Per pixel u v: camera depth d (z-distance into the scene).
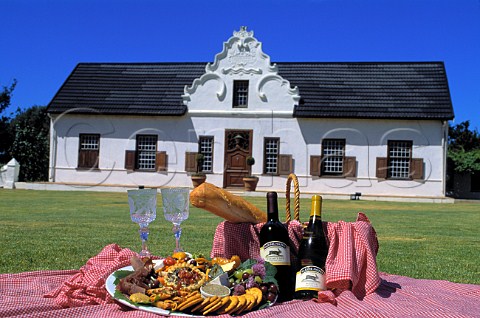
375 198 23.56
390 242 9.01
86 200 18.75
